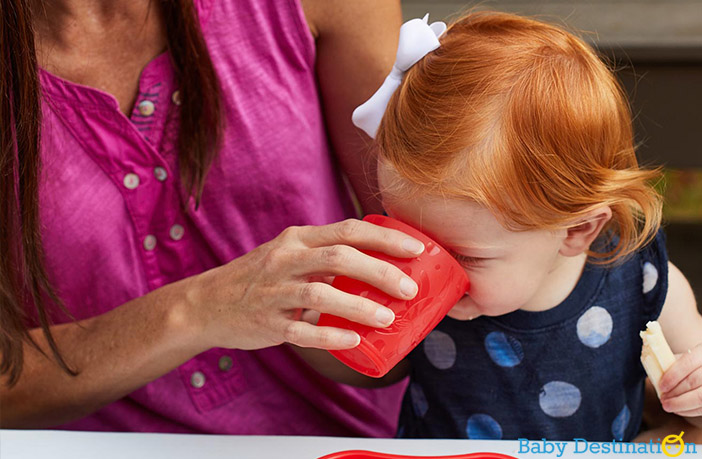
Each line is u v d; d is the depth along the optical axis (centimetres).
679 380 88
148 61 107
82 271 110
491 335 110
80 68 105
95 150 106
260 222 116
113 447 89
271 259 87
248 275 90
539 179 87
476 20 104
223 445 89
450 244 89
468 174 87
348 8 113
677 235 333
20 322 102
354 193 133
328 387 121
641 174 93
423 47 97
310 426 125
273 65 113
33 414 109
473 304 95
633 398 114
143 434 92
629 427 115
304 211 117
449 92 91
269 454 88
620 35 240
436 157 88
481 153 87
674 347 111
